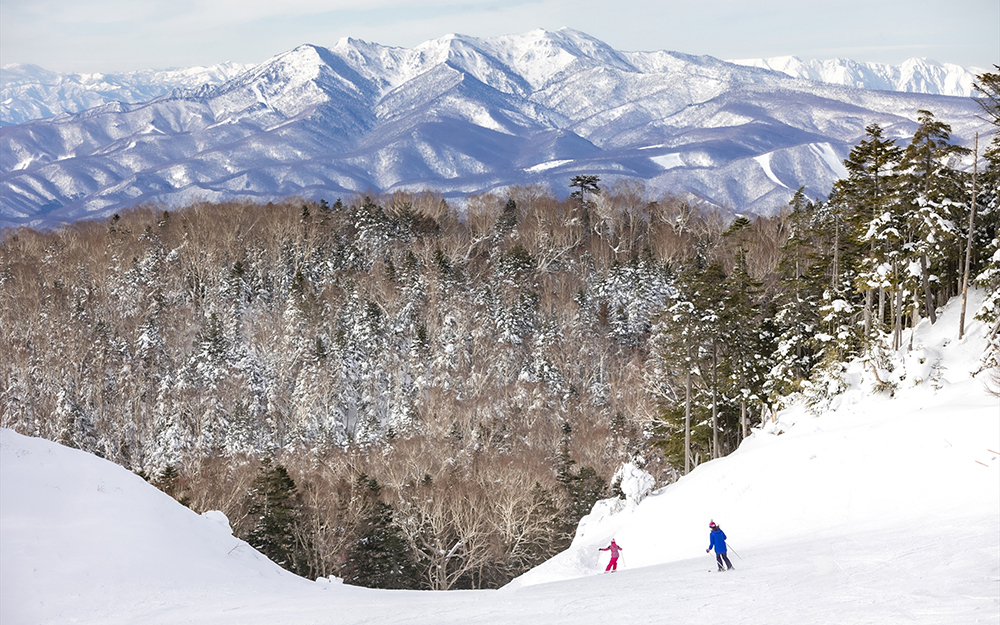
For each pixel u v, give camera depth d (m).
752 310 62.41
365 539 63.25
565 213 151.38
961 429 38.47
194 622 21.59
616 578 28.59
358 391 100.44
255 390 100.88
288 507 61.75
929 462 36.91
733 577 23.69
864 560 22.48
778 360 60.47
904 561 21.47
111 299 122.06
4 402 105.62
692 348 61.72
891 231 54.66
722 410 65.50
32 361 108.88
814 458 42.56
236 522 62.84
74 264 129.25
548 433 88.25
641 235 148.62
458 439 84.94
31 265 129.88
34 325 114.38
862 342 56.00
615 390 96.19
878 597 17.58
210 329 109.38
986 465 34.28
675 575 26.59
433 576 67.00
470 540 65.88
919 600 16.80
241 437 87.25
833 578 20.58
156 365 107.31
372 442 87.62
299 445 87.94
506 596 25.41
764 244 106.56
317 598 26.16
